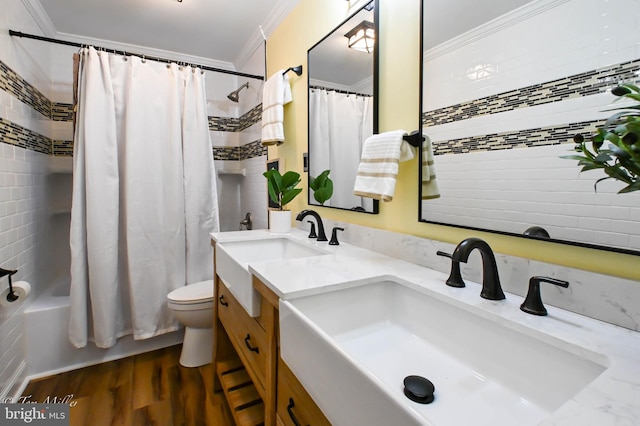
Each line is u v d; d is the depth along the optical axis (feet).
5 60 5.00
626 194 1.99
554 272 2.32
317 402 1.96
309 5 5.61
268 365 2.95
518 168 2.53
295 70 5.89
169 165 6.61
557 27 2.27
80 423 4.58
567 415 1.23
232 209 10.07
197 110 6.95
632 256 1.99
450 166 3.11
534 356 1.97
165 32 7.79
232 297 4.36
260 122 7.98
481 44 2.79
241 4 6.59
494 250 2.75
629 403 1.30
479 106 2.82
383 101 4.00
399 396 1.36
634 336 1.88
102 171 5.91
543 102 2.35
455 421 1.76
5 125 4.96
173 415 4.78
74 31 7.65
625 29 1.94
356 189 3.66
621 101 1.97
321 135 5.28
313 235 5.06
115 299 6.15
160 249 6.55
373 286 2.98
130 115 6.20
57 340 5.87
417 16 3.49
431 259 3.27
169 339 6.97
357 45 4.36
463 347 2.39
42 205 6.77
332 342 1.84
